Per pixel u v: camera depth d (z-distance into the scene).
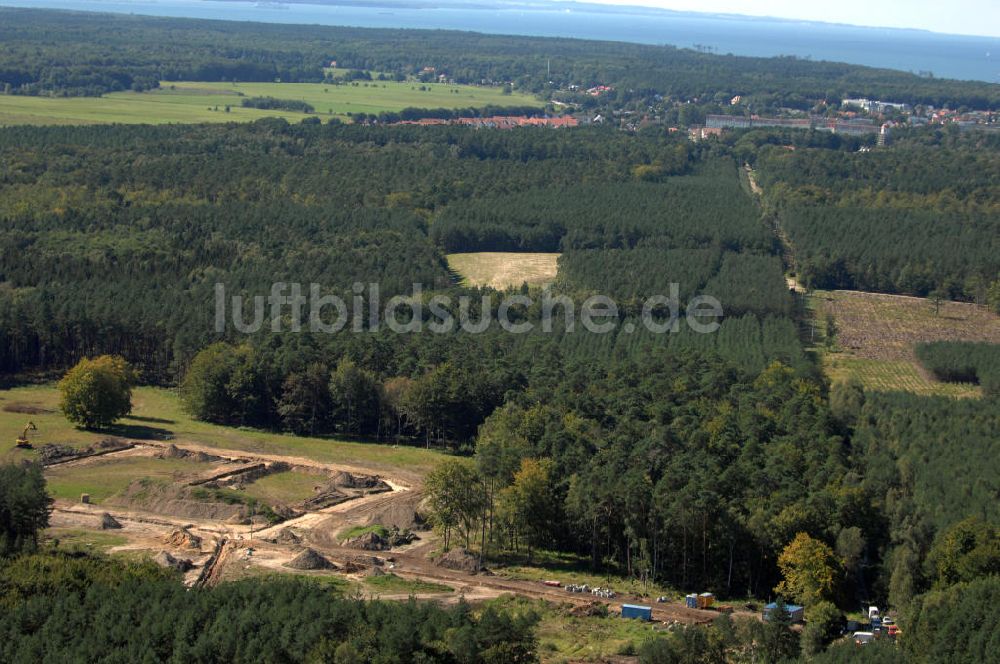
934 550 168.38
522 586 168.25
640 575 175.38
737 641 145.25
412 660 129.62
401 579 166.88
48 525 174.38
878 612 161.88
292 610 136.25
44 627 134.50
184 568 165.62
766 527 172.88
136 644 131.88
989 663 133.25
